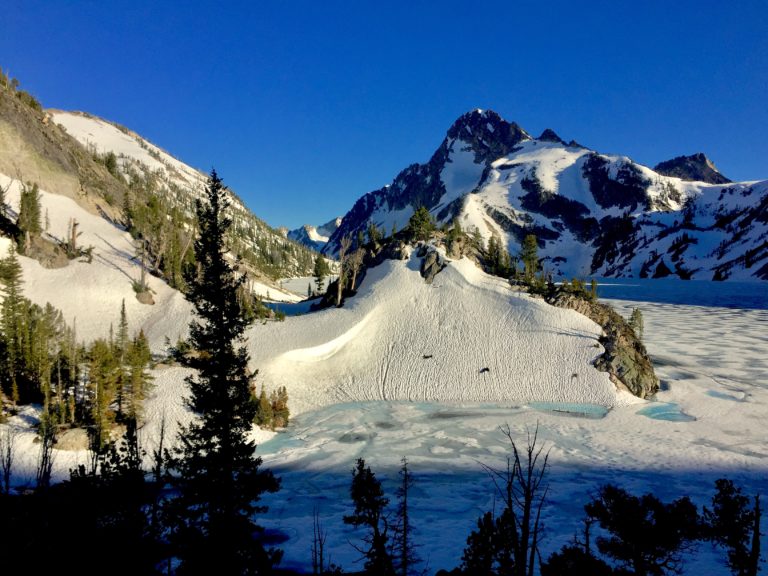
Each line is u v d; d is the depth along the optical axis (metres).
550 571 15.83
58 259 84.88
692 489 37.00
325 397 61.72
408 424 52.91
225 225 23.16
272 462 43.47
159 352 65.50
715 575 25.06
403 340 71.31
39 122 119.00
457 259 85.75
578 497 36.03
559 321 70.00
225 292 22.20
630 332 68.00
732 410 55.47
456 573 18.09
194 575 18.77
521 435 49.41
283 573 26.05
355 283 90.81
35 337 50.59
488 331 70.56
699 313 135.00
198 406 21.78
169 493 32.59
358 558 27.66
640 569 15.23
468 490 37.50
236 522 20.19
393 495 36.62
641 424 51.72
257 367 63.50
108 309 79.06
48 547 17.09
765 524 30.05
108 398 44.12
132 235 106.94
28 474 35.94
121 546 18.42
